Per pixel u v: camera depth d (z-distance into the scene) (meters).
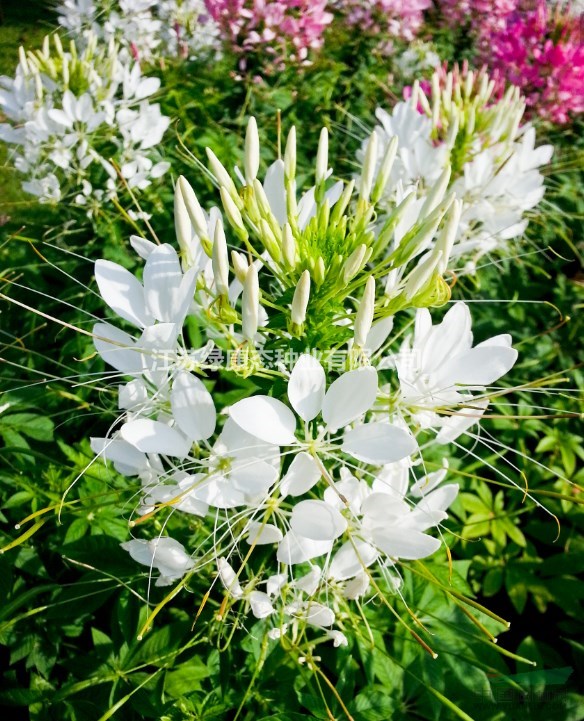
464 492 0.35
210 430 0.17
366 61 0.57
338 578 0.20
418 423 0.20
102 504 0.25
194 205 0.17
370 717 0.23
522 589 0.33
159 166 0.37
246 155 0.18
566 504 0.35
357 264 0.17
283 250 0.17
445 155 0.32
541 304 0.44
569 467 0.37
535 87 0.52
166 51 0.50
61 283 0.39
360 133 0.50
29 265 0.38
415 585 0.26
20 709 0.27
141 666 0.23
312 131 0.48
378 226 0.34
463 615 0.26
